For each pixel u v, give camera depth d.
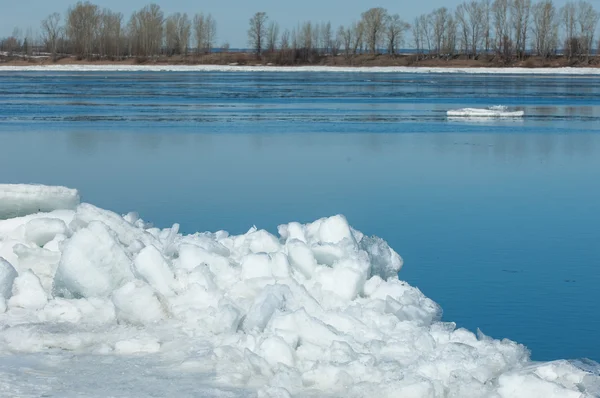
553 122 39.06
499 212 17.06
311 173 23.06
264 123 37.50
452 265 12.29
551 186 20.95
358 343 6.22
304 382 5.59
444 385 5.57
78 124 36.69
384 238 14.34
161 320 6.88
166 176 22.41
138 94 57.00
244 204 18.02
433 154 27.41
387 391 5.37
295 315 6.36
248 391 5.50
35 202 10.58
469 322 9.42
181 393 5.44
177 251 8.31
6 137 31.77
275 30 127.69
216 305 7.03
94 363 6.01
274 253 7.84
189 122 37.81
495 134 33.78
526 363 6.32
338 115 41.88
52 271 8.00
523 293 10.65
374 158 26.31
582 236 14.52
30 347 6.34
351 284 7.49
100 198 18.88
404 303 7.52
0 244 8.62
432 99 53.72
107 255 7.41
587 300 10.28
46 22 131.00
